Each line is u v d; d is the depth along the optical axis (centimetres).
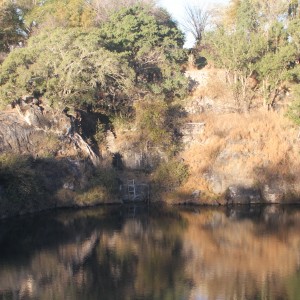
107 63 4547
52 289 2434
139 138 4953
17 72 4403
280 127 5003
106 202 4584
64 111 4741
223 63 5578
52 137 4400
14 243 3253
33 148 4259
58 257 2970
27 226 3691
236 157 4759
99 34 4997
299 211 4356
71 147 4525
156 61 5600
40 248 3152
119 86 4950
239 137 4891
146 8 6456
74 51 4491
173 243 3328
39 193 4122
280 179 4694
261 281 2581
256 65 5372
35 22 6241
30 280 2575
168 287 2480
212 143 4878
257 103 5497
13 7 6119
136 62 5528
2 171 3834
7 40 5928
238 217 4141
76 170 4453
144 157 4900
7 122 4188
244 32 5559
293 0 6181
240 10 5981
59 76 4569
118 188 4712
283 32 5522
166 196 4678
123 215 4188
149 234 3559
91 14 5981
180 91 5553
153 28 5619
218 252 3122
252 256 3047
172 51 5781
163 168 4769
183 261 2939
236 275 2673
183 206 4591
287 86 5575
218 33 5659
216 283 2528
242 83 5509
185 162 4844
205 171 4747
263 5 5978
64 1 6362
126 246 3241
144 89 5319
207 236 3522
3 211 3862
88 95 4809
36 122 4362
